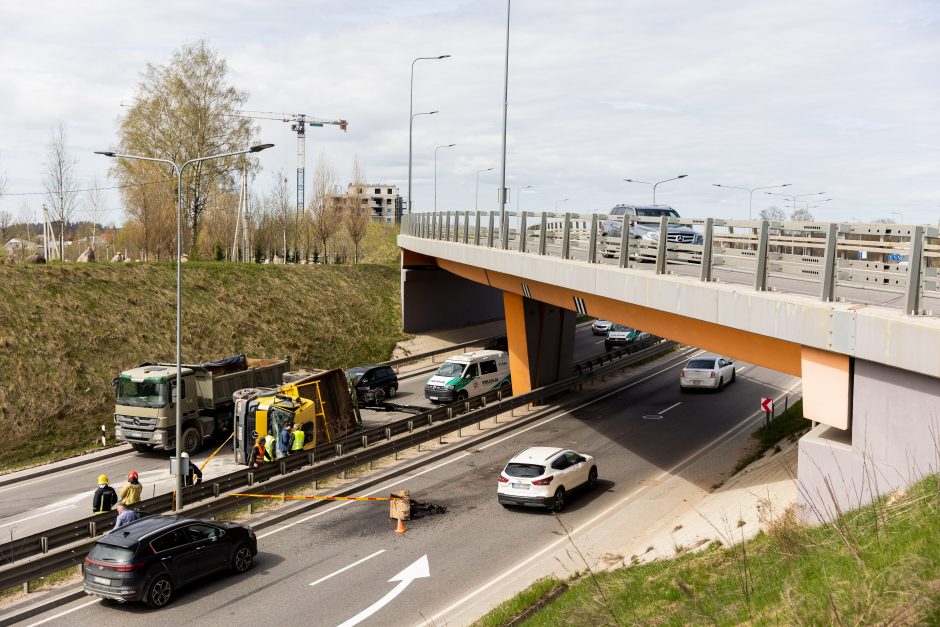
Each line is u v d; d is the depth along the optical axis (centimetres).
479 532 1997
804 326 1230
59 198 5566
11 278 3956
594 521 2053
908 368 1012
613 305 2241
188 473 2092
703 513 1923
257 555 1869
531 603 1438
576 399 3678
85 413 3412
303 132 15050
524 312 3509
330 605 1572
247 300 4953
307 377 2816
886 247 1124
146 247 6009
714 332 1692
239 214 6606
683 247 1761
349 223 7900
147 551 1559
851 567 894
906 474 1065
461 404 3077
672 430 3042
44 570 1616
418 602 1576
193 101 6388
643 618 1095
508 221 2942
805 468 1226
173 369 2861
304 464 2398
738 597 1015
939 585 762
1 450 3002
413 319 5572
